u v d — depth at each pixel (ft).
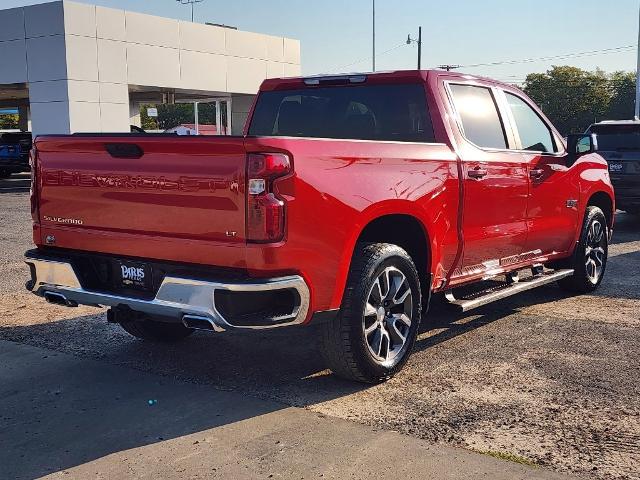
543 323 19.69
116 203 13.93
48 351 17.34
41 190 15.30
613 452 11.57
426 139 17.03
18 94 103.14
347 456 11.47
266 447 11.85
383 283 14.57
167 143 12.91
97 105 76.07
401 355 15.12
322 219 12.91
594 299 22.71
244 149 12.12
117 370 15.93
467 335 18.52
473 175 16.92
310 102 19.17
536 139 20.63
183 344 17.98
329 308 13.39
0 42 77.36
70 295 14.69
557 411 13.29
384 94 17.84
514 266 19.58
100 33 75.51
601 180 23.47
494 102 18.99
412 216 15.19
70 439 12.31
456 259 16.94
